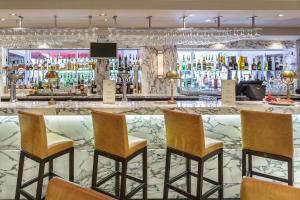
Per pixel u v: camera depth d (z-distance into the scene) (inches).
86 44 253.0
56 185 49.4
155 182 131.9
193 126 102.3
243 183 52.1
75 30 185.3
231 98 135.6
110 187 131.3
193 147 103.2
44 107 124.6
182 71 278.5
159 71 265.0
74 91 262.2
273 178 112.3
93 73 270.5
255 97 182.4
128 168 130.9
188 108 125.0
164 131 132.2
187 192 112.8
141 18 200.5
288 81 146.6
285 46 275.6
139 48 266.7
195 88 278.5
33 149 105.3
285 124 101.4
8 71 158.9
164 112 112.8
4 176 130.0
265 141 105.7
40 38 203.8
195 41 213.2
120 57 273.3
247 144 110.1
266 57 286.8
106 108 124.3
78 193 45.8
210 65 277.6
